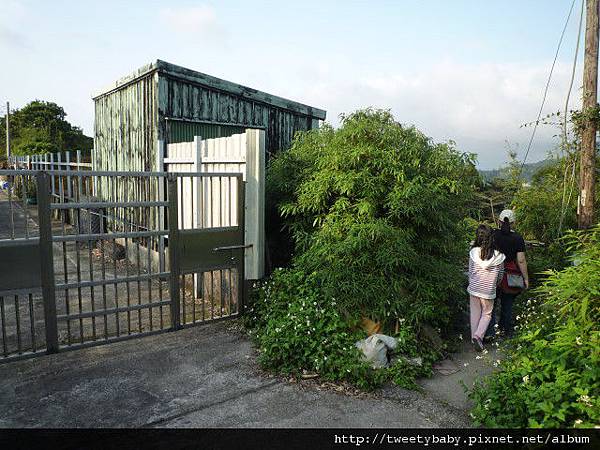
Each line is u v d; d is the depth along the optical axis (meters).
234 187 5.86
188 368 4.47
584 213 7.25
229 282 5.79
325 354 4.43
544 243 8.26
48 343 4.50
